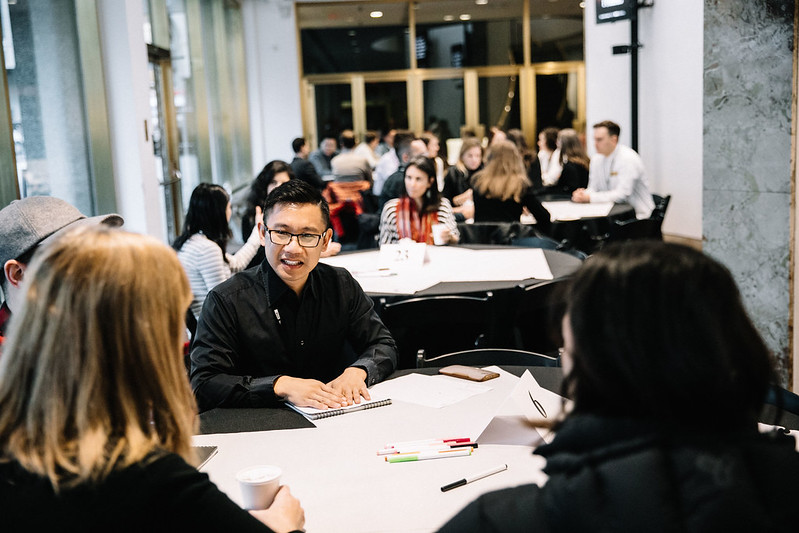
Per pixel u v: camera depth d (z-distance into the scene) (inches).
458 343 150.1
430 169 188.5
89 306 41.9
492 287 143.7
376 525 58.4
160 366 44.0
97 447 41.1
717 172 161.0
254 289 97.4
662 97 389.1
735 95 153.6
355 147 487.2
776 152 145.3
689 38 360.5
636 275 35.2
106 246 43.4
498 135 360.8
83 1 219.8
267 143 499.2
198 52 367.9
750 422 36.3
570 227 247.8
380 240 195.3
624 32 442.9
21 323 42.5
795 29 138.2
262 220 98.3
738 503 31.6
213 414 85.0
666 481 32.6
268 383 87.0
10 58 171.9
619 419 35.0
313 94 504.4
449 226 194.5
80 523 40.3
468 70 502.6
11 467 41.3
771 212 148.1
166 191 305.7
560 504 34.1
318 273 101.0
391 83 504.7
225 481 67.3
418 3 496.1
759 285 153.3
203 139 374.0
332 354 101.5
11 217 76.8
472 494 63.0
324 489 64.9
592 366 35.7
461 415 81.3
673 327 34.1
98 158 226.1
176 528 42.1
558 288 39.0
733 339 34.6
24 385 42.1
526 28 495.5
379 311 132.6
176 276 45.5
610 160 300.5
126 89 234.1
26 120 179.9
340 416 82.4
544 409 74.3
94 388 41.7
